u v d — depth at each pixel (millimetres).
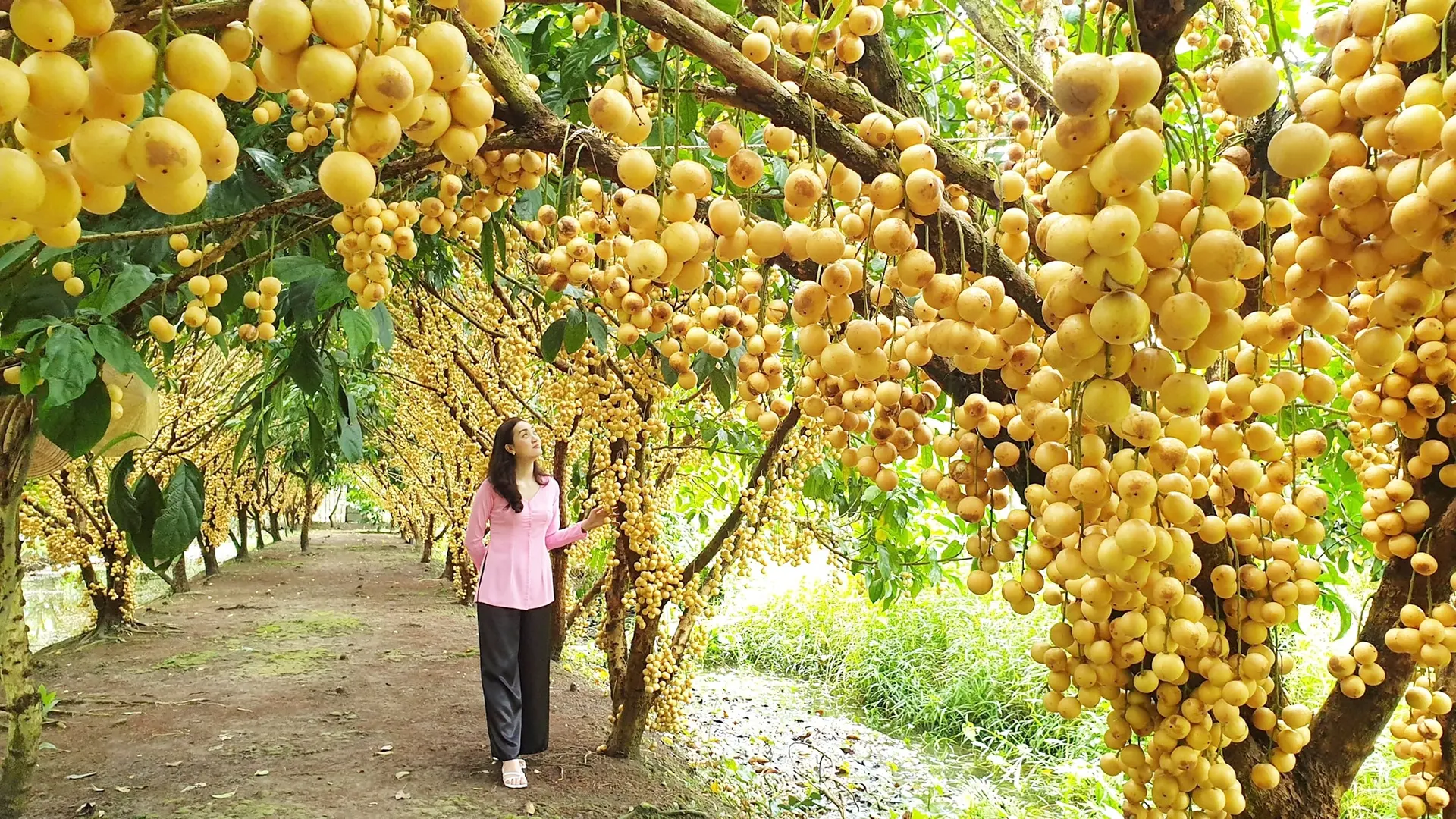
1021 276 924
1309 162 600
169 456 7148
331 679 5973
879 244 727
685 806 3967
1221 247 550
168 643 7031
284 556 14289
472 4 646
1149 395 766
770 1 1184
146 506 1657
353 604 9258
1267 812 1392
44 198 472
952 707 7047
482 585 4035
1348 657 1402
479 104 650
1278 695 1219
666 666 4355
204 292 1335
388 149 578
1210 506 1207
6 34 561
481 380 5590
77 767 4160
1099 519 756
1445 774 1518
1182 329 560
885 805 5148
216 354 6922
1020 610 969
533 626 4121
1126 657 937
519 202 1840
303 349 1833
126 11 559
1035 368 887
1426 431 1341
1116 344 586
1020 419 901
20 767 3416
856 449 1032
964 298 728
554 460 5316
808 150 967
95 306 1447
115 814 3582
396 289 3637
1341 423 2119
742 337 1069
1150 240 567
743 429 4793
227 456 9727
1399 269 663
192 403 7281
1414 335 1151
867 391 976
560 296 1966
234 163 510
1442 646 1266
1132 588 842
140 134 446
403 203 1111
